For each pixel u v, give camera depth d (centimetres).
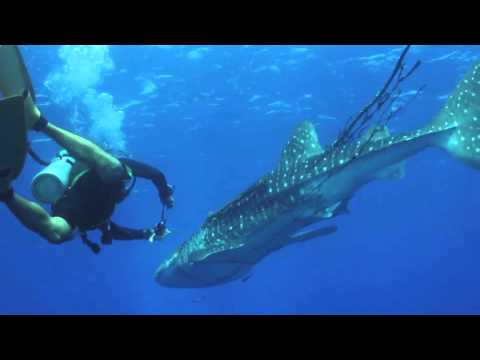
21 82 326
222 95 2047
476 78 667
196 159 2747
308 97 2142
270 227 697
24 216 356
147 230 531
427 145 664
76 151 386
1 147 297
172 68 1817
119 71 1773
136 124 2191
